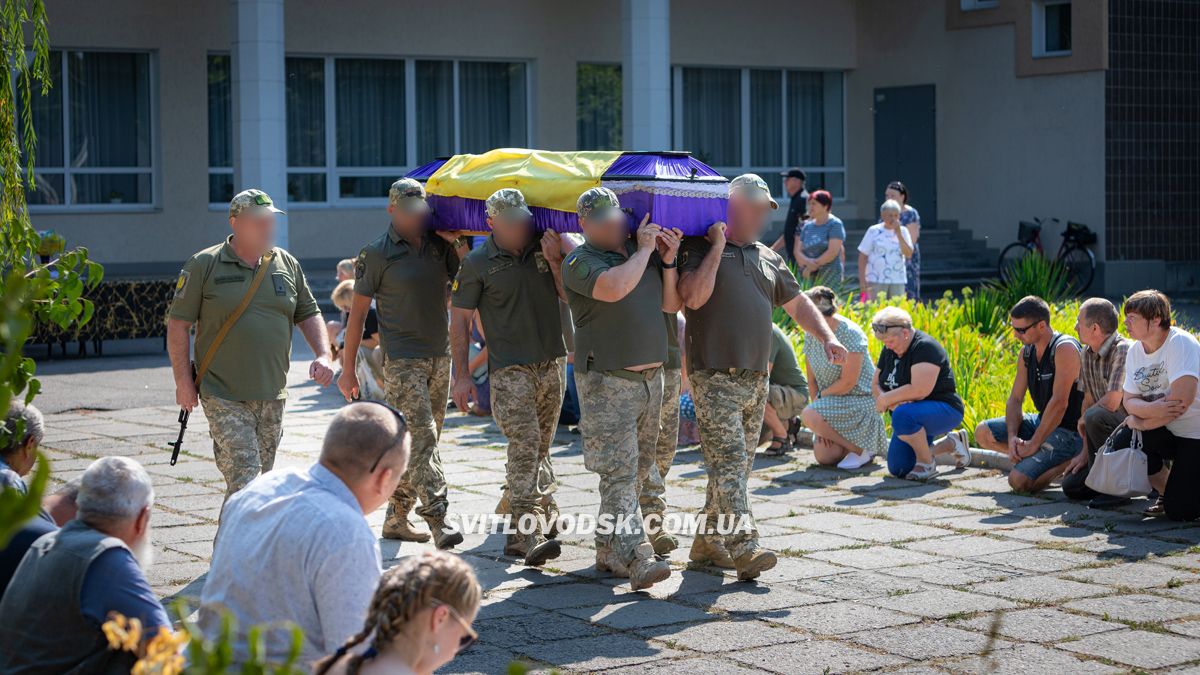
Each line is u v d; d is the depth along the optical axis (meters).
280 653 3.45
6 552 4.04
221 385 6.26
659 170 6.22
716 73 26.20
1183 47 23.75
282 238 20.20
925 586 6.29
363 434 3.63
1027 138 24.30
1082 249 23.23
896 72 26.44
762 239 25.44
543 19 24.08
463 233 7.20
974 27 25.00
